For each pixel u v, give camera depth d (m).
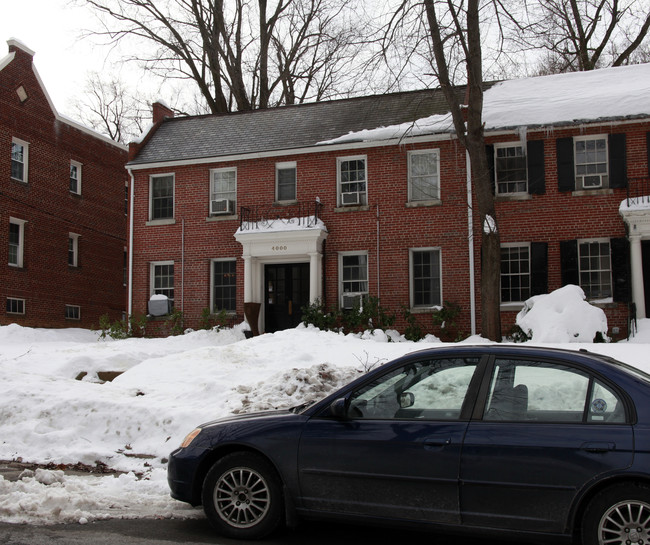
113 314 30.72
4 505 6.02
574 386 4.84
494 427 4.84
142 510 6.27
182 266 22.34
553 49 25.23
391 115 21.89
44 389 10.23
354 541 5.43
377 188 20.64
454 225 19.81
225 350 14.01
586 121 18.73
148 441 8.77
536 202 19.22
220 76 34.06
